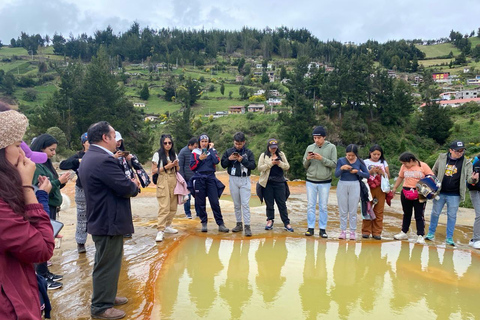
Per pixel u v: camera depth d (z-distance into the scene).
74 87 37.12
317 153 6.55
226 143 57.47
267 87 97.38
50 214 4.32
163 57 136.88
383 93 53.25
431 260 5.55
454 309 3.92
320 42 166.25
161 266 4.88
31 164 2.10
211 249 5.80
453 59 134.50
